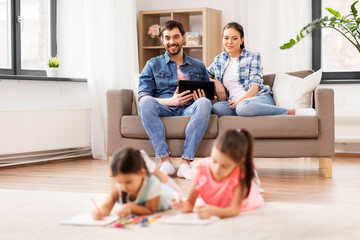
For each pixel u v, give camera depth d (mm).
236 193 1957
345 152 4637
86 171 3686
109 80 4578
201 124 3291
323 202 2502
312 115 3402
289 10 4672
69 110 4316
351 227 1837
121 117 3594
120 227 1814
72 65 4711
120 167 1799
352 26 4320
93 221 1900
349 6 4793
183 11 4910
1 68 4195
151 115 3344
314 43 4816
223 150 1785
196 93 3479
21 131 3953
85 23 4457
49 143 4160
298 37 4355
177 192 2146
